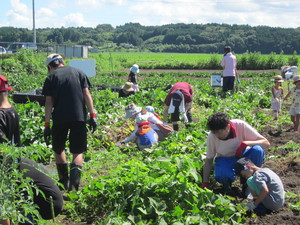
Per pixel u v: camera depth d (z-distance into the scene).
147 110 6.38
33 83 14.00
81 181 4.81
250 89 13.45
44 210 3.18
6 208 2.38
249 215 3.70
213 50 110.69
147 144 5.88
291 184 4.45
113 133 6.96
